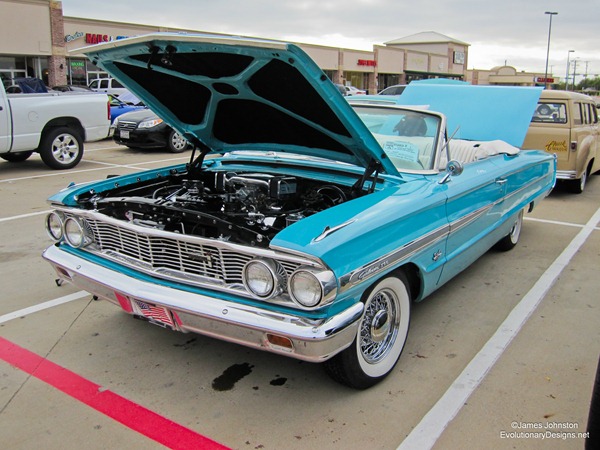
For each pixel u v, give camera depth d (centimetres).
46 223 353
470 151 472
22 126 945
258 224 313
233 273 272
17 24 2375
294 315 251
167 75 345
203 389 307
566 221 711
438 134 385
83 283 323
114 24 2727
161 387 309
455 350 354
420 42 5997
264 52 271
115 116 1501
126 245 314
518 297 444
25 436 266
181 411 287
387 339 317
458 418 281
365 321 295
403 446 260
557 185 977
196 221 300
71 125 1038
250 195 346
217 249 272
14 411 286
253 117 373
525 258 547
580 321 399
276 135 390
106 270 312
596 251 573
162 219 313
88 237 334
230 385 312
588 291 459
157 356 344
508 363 337
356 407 290
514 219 518
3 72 2411
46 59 2538
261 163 425
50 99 984
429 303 430
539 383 315
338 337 253
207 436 267
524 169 495
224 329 265
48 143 990
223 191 391
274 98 328
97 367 330
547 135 835
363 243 268
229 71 313
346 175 381
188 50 293
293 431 271
